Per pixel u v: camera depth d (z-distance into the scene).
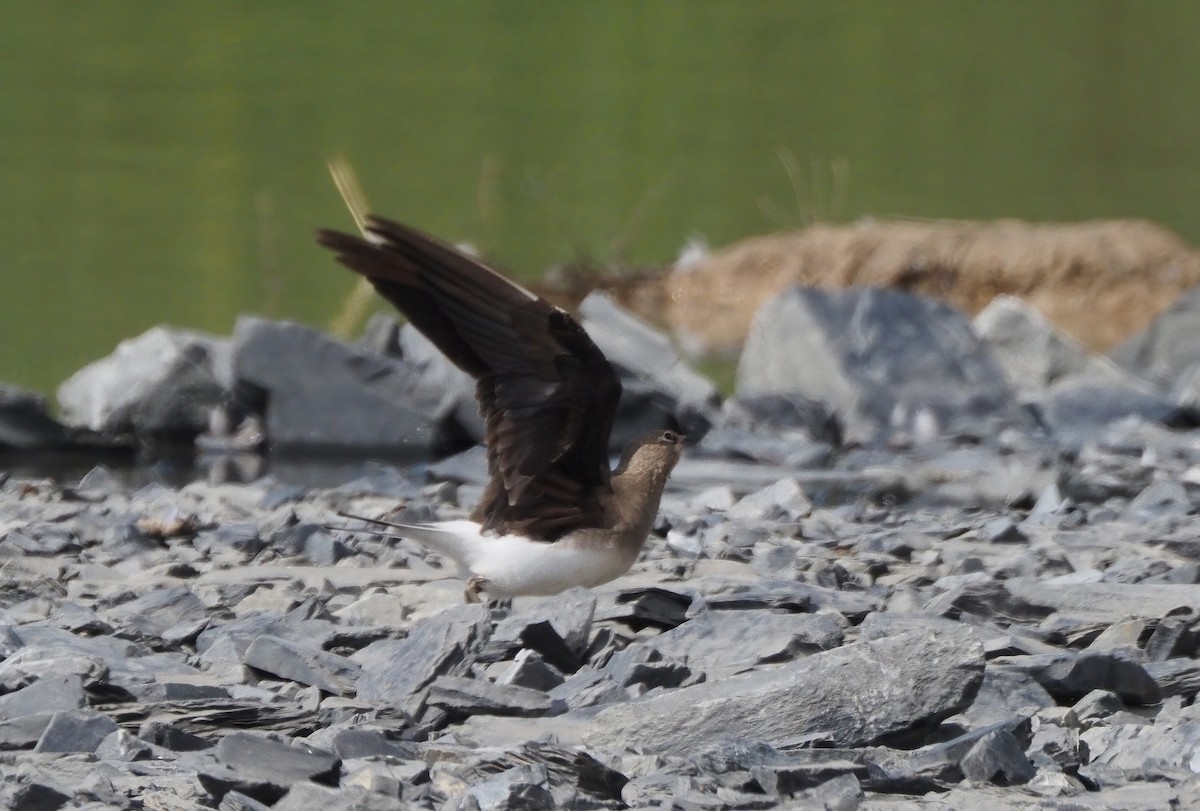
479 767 5.58
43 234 30.81
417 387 17.45
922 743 6.15
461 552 8.12
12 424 16.94
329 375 17.38
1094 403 18.53
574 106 42.62
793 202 35.41
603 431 7.82
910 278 30.12
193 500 12.95
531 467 7.79
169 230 31.41
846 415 18.62
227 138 38.59
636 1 53.00
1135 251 30.06
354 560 10.38
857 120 42.59
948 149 40.34
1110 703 6.66
